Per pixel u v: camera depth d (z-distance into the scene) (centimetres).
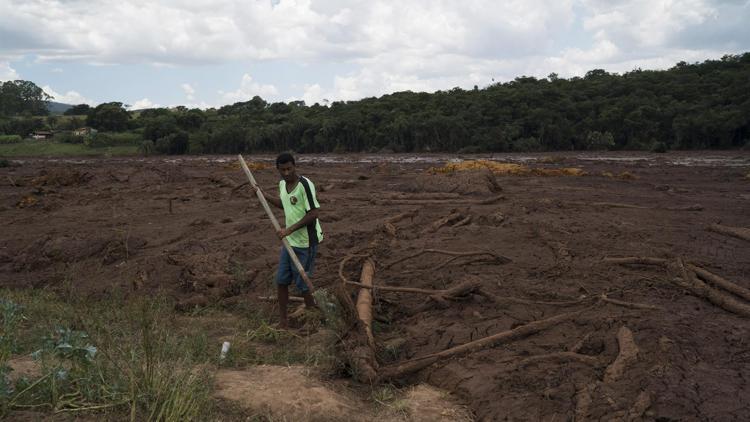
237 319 659
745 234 893
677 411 374
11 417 361
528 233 920
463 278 693
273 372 478
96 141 7825
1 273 910
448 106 6812
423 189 1581
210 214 1404
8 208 1645
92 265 903
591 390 412
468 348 498
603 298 591
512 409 406
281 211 1407
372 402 438
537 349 497
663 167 2897
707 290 595
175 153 7275
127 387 399
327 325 579
